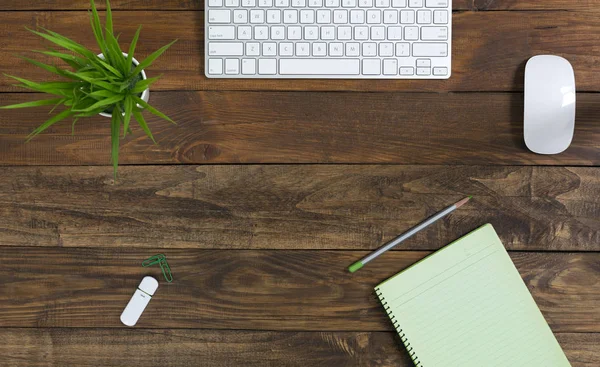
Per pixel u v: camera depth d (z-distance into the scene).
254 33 0.75
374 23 0.75
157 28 0.77
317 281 0.77
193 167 0.77
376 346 0.77
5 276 0.77
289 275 0.77
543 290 0.77
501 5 0.77
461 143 0.77
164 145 0.77
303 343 0.77
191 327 0.77
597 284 0.77
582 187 0.77
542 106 0.73
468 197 0.77
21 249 0.77
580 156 0.77
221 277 0.77
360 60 0.75
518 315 0.75
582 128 0.77
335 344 0.77
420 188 0.77
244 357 0.77
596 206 0.77
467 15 0.77
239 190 0.77
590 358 0.76
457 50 0.77
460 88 0.77
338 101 0.77
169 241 0.77
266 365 0.77
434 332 0.75
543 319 0.75
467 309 0.76
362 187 0.77
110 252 0.77
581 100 0.77
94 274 0.77
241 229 0.77
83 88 0.64
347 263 0.77
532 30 0.77
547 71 0.73
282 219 0.77
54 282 0.77
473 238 0.76
